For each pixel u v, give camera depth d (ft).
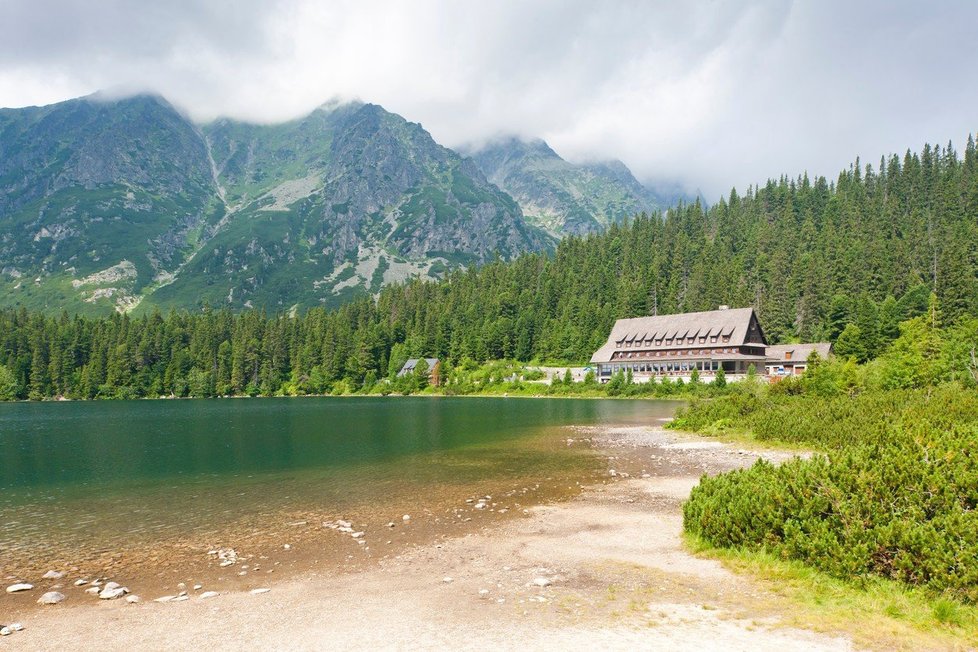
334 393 564.71
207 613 47.85
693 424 167.84
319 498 93.71
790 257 564.71
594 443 151.12
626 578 52.70
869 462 54.08
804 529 52.75
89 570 60.54
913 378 195.72
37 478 115.24
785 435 132.26
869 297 401.90
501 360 554.46
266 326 640.17
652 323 434.71
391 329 627.87
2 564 63.05
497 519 78.59
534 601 47.93
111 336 593.01
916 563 44.70
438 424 216.13
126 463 133.49
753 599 45.91
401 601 49.29
